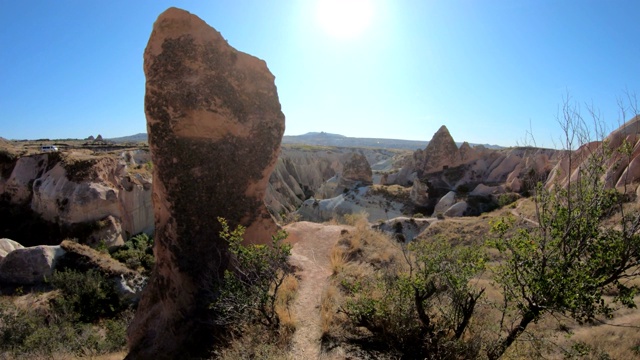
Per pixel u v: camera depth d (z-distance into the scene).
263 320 5.54
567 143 4.11
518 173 35.44
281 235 6.11
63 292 16.69
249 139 7.71
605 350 5.38
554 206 4.18
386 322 4.94
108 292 17.83
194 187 7.12
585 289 3.67
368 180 46.81
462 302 4.86
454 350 4.20
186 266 6.97
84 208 26.33
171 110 6.97
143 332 7.42
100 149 53.44
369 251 8.92
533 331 5.14
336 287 6.86
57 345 10.56
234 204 7.55
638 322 6.25
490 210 30.02
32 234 26.50
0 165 30.55
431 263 4.88
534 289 3.83
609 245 3.80
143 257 24.50
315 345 5.05
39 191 27.62
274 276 6.02
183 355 5.91
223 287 6.29
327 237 9.98
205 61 7.25
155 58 7.11
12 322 12.58
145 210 31.05
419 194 38.06
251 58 7.92
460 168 45.19
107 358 8.80
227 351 5.07
